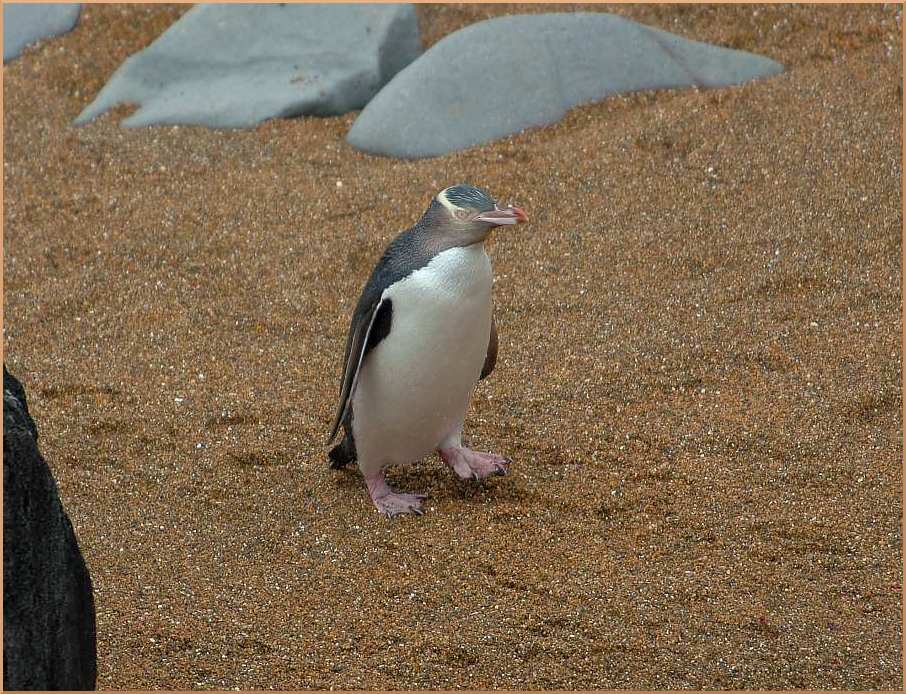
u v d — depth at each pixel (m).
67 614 5.95
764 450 9.95
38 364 11.65
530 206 14.28
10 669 5.39
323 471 9.93
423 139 15.67
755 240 13.25
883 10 17.75
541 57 16.28
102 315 12.61
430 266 8.32
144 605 8.05
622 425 10.37
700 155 14.77
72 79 18.39
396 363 8.57
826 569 8.49
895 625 7.84
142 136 16.48
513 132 15.73
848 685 7.25
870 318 11.82
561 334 11.91
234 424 10.61
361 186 14.95
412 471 9.96
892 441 10.04
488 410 10.67
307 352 11.84
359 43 17.48
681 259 13.10
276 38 17.80
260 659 7.49
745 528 8.95
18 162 15.86
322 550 8.81
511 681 7.29
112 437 10.40
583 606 8.03
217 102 16.95
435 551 8.74
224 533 9.05
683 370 11.20
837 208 13.58
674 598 8.12
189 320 12.48
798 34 17.66
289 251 13.72
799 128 14.96
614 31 16.72
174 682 7.22
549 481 9.60
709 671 7.38
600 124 15.77
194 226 14.30
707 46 16.98
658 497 9.35
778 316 11.97
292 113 16.75
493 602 8.10
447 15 19.20
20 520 5.54
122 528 9.07
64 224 14.40
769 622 7.86
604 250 13.38
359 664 7.45
